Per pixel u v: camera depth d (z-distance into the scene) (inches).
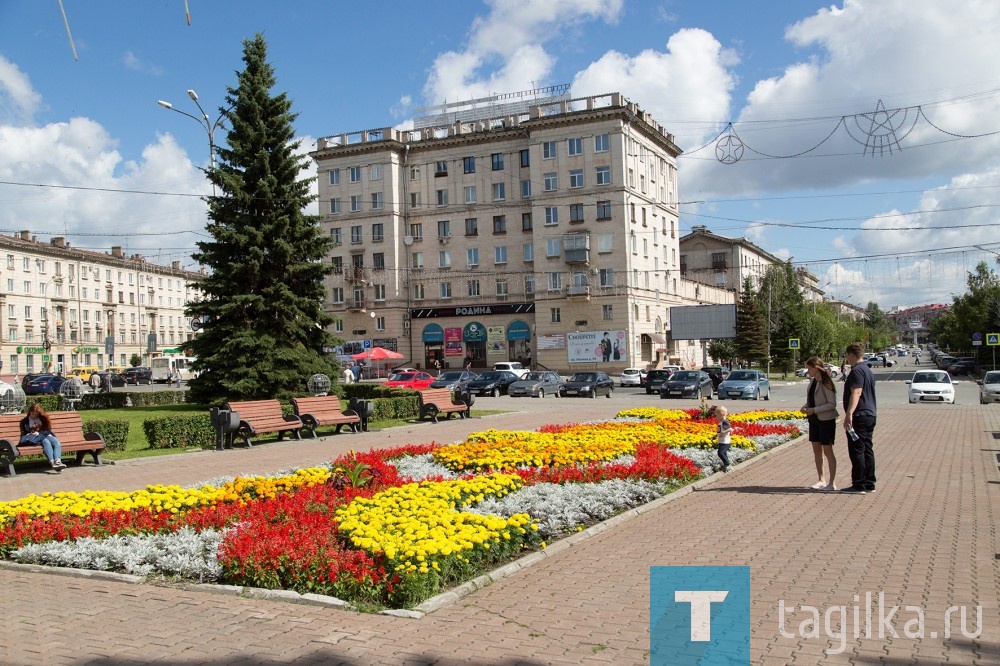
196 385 1082.7
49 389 1941.4
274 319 1099.3
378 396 1194.0
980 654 196.4
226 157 1122.0
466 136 2620.6
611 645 206.2
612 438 621.0
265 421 756.6
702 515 381.7
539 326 2498.8
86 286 3361.2
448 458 525.7
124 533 326.0
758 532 339.0
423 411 958.4
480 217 2628.0
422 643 208.2
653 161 2652.6
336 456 650.8
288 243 1103.6
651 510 397.7
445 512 312.8
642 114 2591.0
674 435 639.8
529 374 1807.3
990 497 415.5
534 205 2498.8
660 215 2699.3
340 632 217.0
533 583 267.3
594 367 2429.9
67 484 516.1
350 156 2711.6
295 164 1140.5
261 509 345.1
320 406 832.9
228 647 206.1
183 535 310.8
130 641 211.5
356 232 2711.6
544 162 2484.0
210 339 1090.1
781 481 482.9
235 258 1103.6
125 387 2316.7
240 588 255.8
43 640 213.2
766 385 1584.6
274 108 1141.7
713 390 1851.6
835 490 441.1
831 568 277.7
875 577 265.0
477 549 279.3
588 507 370.0
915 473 506.3
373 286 2689.5
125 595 256.2
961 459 574.9
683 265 3801.7
